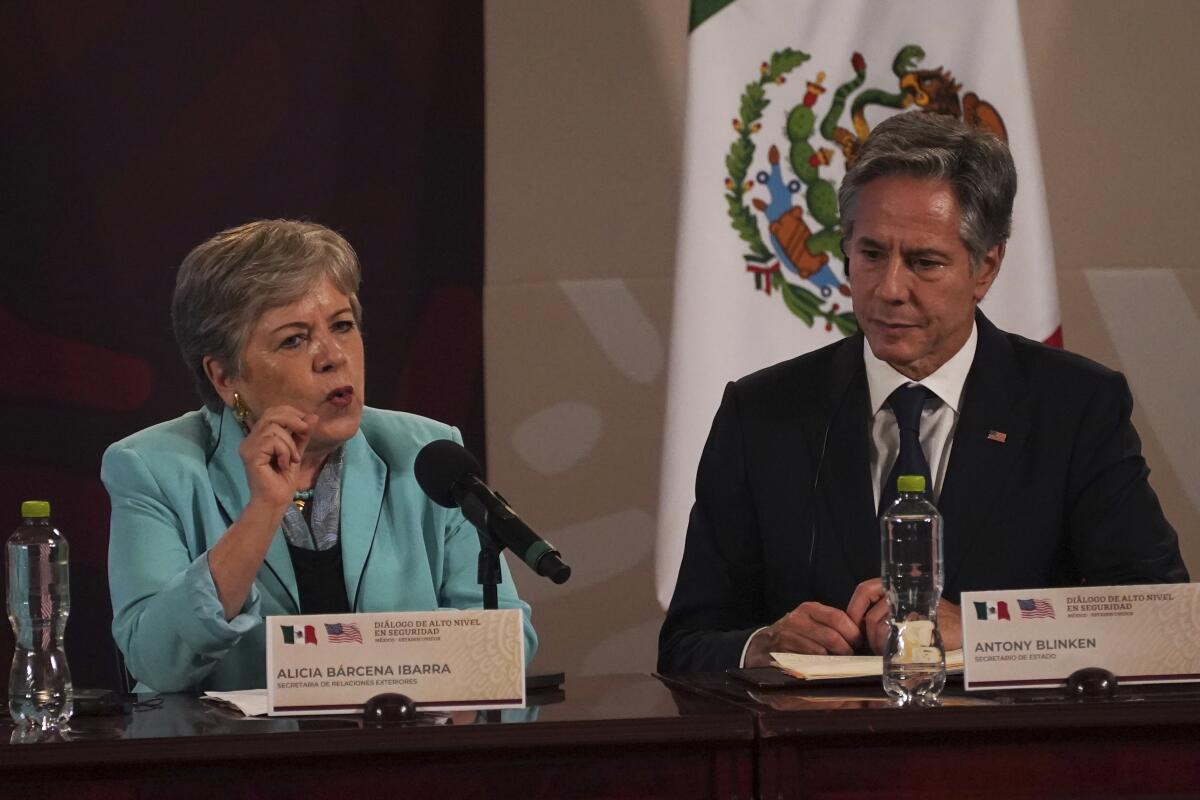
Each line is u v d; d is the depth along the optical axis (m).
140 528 9.34
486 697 6.98
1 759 6.05
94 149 15.14
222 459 9.75
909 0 13.65
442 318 15.53
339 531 9.69
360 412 9.56
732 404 10.45
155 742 6.14
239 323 9.36
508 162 15.68
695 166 13.67
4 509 14.96
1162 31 15.75
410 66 15.52
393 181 15.49
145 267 15.18
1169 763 6.55
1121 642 7.28
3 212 15.02
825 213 13.67
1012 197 9.59
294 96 15.38
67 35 15.12
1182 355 15.71
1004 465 9.63
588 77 15.77
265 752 6.16
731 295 13.63
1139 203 15.73
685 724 6.36
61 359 15.07
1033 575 9.52
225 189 15.29
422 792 6.28
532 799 6.32
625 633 15.72
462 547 9.94
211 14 15.30
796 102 13.70
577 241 15.74
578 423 15.72
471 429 15.52
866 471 9.77
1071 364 10.01
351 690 6.97
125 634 8.95
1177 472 15.66
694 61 13.73
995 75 13.58
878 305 9.40
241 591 8.61
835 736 6.41
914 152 9.35
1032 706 6.48
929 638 7.18
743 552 10.11
